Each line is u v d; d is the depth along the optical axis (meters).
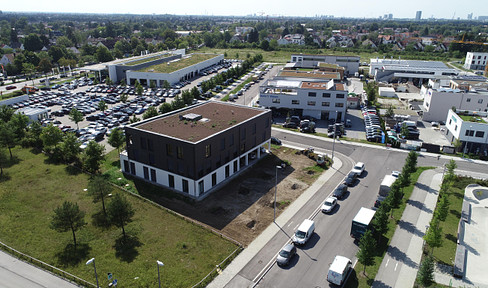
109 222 49.62
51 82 151.88
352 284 38.00
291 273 39.91
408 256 42.84
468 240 46.94
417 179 64.38
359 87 145.00
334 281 37.47
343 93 95.94
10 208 53.25
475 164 71.56
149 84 139.62
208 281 38.47
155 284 37.81
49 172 66.19
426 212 53.00
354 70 172.38
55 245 44.72
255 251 43.75
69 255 42.69
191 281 38.47
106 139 84.00
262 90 106.75
